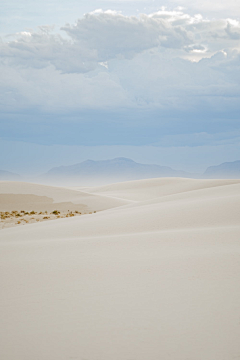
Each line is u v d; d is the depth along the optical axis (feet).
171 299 23.44
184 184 299.17
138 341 17.97
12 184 225.15
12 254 42.57
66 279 29.45
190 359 16.16
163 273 29.68
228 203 71.46
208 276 28.22
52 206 178.50
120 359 16.38
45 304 23.63
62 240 52.42
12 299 25.03
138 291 25.38
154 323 19.90
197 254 36.06
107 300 23.82
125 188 317.42
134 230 59.36
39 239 57.82
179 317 20.57
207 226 56.90
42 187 222.69
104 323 20.18
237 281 26.66
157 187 302.86
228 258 33.58
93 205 176.96
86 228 64.69
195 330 18.90
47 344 17.98
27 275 31.50
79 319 20.88
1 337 18.93
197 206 72.95
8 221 124.77
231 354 16.46
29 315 21.83
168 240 44.80
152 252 38.47
